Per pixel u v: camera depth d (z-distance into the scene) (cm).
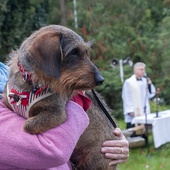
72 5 2159
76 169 303
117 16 2133
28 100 249
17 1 1468
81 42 266
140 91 1094
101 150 294
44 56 246
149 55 2038
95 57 1942
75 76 256
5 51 1444
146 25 2173
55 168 254
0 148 237
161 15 2544
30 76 246
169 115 1077
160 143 1016
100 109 311
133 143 1034
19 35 1459
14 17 1456
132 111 1096
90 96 309
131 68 1753
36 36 256
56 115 249
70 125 249
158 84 1909
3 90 266
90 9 2094
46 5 1684
